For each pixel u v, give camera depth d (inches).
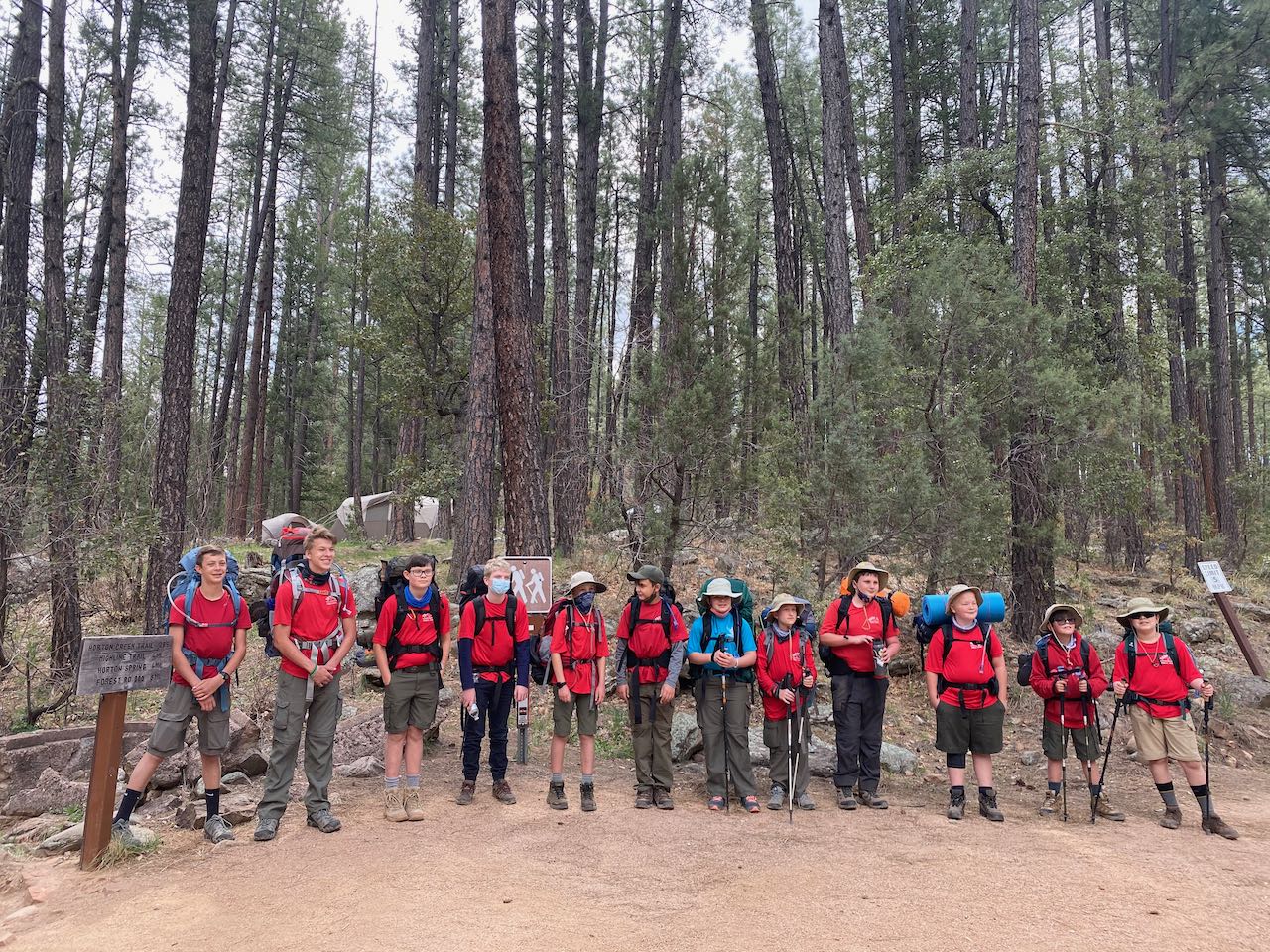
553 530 712.4
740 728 255.8
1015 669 411.5
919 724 360.5
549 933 158.6
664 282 473.7
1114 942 155.2
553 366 708.0
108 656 202.8
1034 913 169.0
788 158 1160.2
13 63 544.7
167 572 499.8
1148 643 253.3
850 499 406.3
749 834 225.3
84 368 455.2
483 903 172.4
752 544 450.3
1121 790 294.8
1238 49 798.5
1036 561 451.5
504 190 412.8
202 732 218.4
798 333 487.2
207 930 159.9
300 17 1061.8
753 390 446.6
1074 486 442.0
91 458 429.4
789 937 157.2
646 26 881.5
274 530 923.4
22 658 438.0
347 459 1875.0
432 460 766.5
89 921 165.9
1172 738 245.1
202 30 524.4
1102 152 601.6
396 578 242.1
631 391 450.0
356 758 298.5
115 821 209.3
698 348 437.1
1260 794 294.0
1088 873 195.0
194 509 709.3
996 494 394.0
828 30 569.9
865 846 215.2
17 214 480.4
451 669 416.8
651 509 431.2
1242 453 1242.6
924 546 400.5
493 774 253.4
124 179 650.8
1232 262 1004.6
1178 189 627.2
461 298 710.5
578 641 250.7
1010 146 557.6
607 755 320.5
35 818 255.8
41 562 430.0
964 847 214.8
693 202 457.7
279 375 1523.1
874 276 547.5
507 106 413.7
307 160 1122.0
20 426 421.4
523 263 424.2
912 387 417.4
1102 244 589.6
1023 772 313.0
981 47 997.2
